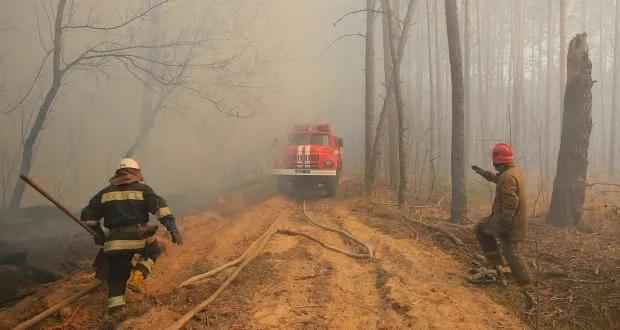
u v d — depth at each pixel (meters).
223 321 4.37
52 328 4.49
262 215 10.43
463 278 5.72
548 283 5.43
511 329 4.27
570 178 8.26
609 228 8.06
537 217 9.21
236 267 6.17
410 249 7.06
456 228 8.12
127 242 4.53
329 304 4.81
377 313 4.59
